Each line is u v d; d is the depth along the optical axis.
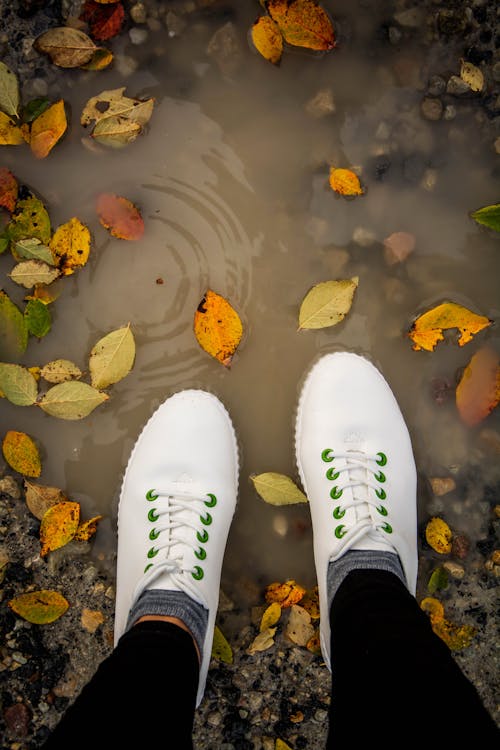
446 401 1.33
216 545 1.25
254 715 1.27
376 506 1.23
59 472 1.31
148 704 0.90
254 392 1.33
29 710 1.26
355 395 1.31
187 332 1.32
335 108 1.31
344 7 1.30
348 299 1.27
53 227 1.30
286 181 1.31
